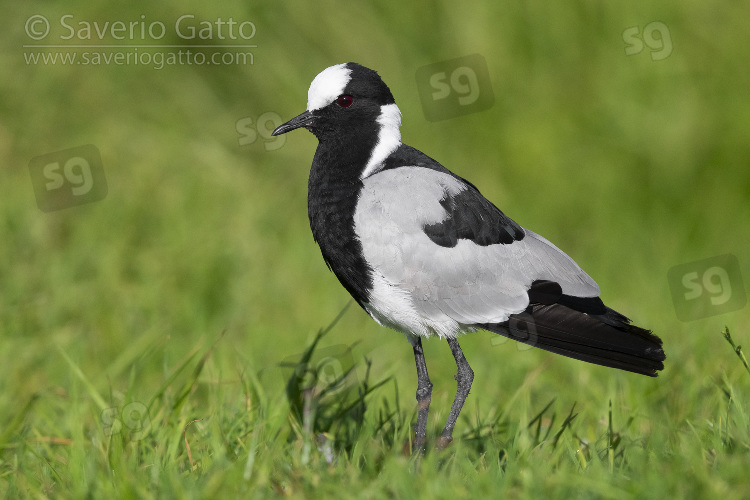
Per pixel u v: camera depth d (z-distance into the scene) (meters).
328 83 8.55
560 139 15.13
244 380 8.49
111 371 9.73
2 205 12.66
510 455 7.18
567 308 8.05
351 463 7.19
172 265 12.25
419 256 8.02
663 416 8.52
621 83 15.15
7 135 14.40
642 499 6.05
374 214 8.11
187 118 14.95
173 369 10.33
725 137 15.16
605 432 8.02
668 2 15.09
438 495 6.22
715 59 15.20
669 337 11.11
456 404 8.19
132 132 14.53
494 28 15.13
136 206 13.09
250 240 13.07
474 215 8.14
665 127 15.15
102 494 6.50
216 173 14.30
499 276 8.09
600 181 15.09
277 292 12.46
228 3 15.15
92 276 11.91
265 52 15.16
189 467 7.40
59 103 14.77
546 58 15.16
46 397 9.20
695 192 15.16
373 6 15.28
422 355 8.50
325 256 8.54
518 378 10.25
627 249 14.55
